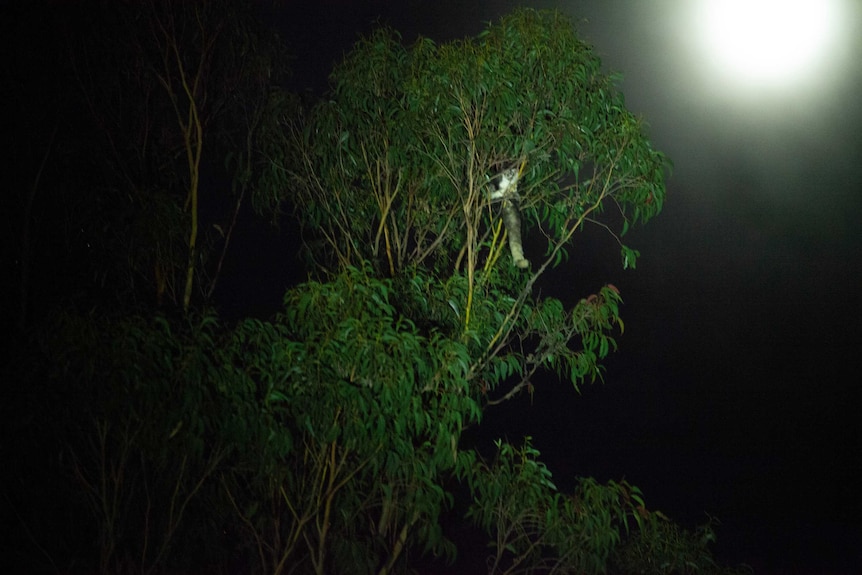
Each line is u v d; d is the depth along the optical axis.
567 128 6.42
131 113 7.09
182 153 7.25
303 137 6.91
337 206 7.09
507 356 6.73
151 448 5.62
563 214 6.82
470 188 6.59
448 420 5.84
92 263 6.75
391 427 5.77
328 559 6.49
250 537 6.44
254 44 7.20
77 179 6.86
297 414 5.64
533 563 6.42
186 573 6.28
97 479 6.08
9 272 6.78
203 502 6.25
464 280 6.70
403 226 7.36
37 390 5.56
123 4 6.94
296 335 5.93
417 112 6.46
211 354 5.73
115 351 5.34
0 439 5.64
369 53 6.74
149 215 6.38
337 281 5.69
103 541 5.92
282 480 6.03
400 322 5.83
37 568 6.09
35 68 6.92
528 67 6.54
